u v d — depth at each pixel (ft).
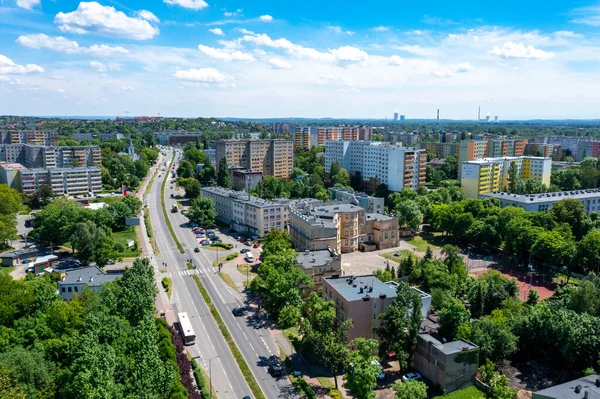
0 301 375.25
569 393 293.23
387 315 376.89
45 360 325.21
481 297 465.47
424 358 373.20
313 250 600.80
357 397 341.21
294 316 405.80
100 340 338.34
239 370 380.78
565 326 369.50
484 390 353.10
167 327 421.18
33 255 646.33
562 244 590.96
